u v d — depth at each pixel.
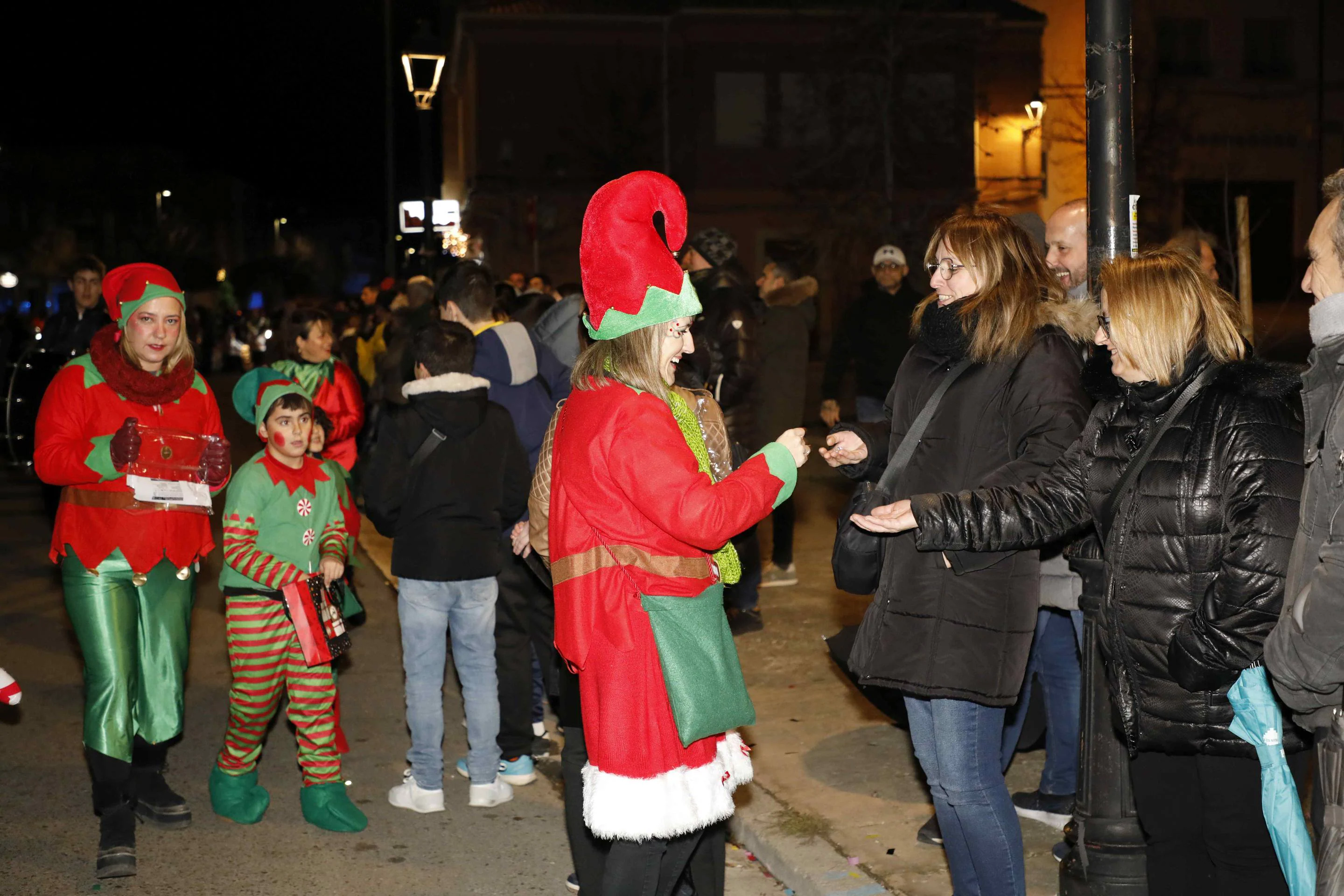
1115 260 2.94
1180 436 2.77
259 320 42.19
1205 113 30.14
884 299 8.20
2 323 10.99
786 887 4.23
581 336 4.32
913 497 3.09
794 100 32.41
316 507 4.72
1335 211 2.38
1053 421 3.12
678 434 2.96
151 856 4.53
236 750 4.84
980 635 3.16
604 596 2.98
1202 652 2.64
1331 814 2.39
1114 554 2.86
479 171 32.62
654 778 2.96
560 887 4.25
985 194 29.86
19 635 7.79
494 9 32.12
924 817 4.52
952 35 28.89
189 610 4.64
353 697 6.51
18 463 7.93
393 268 22.83
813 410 19.45
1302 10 30.56
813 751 5.23
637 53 32.66
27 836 4.71
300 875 4.36
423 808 4.95
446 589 4.82
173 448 4.42
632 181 2.99
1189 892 3.09
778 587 8.24
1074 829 3.54
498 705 5.18
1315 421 2.42
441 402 4.65
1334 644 2.28
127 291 4.39
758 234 32.47
